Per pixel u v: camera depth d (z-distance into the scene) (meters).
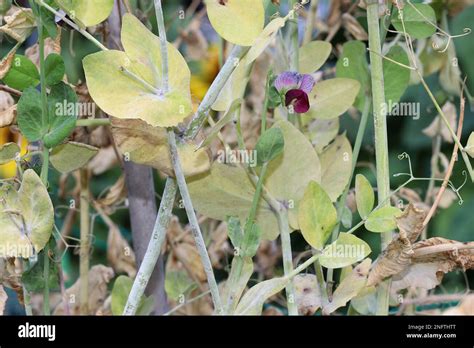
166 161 0.50
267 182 0.56
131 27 0.48
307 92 0.54
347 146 0.60
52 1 0.50
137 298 0.51
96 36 0.67
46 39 0.59
